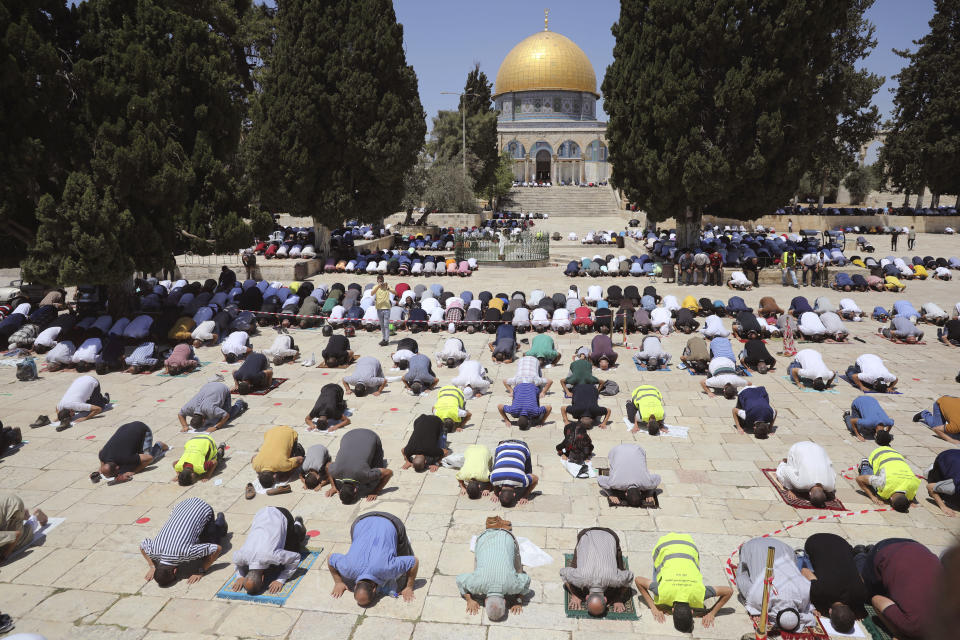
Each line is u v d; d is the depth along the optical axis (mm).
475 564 7738
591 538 7156
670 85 26312
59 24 16875
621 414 12508
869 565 6820
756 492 9406
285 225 48125
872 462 9227
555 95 88312
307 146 27203
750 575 6852
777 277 26750
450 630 6633
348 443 9391
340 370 15352
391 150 27500
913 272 28500
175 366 14883
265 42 37094
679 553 6832
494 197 66625
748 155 26906
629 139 28391
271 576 7535
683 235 30359
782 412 12578
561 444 10547
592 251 40344
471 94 65000
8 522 8008
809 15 24875
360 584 6871
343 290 21516
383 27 27094
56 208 15164
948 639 908
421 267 28969
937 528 8375
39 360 16250
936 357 16297
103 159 15805
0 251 18141
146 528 8578
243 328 18656
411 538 8289
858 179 70438
